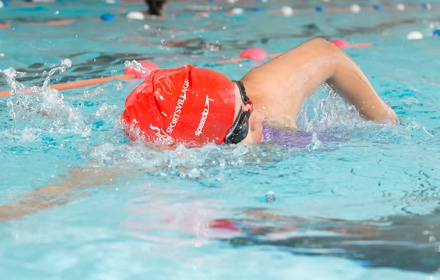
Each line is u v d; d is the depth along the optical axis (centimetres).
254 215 317
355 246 278
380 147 446
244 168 388
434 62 878
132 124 389
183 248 274
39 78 707
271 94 457
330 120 507
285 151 420
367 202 338
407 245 280
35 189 350
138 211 319
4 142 444
